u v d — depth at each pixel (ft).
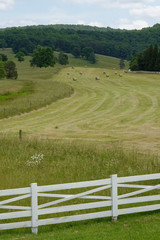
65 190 45.39
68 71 370.12
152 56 362.33
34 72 425.28
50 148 71.56
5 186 46.19
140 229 31.07
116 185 33.63
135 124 117.08
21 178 50.24
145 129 107.96
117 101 172.35
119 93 202.49
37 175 52.54
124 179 33.99
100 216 33.37
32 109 151.12
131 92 205.46
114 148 75.82
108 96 191.42
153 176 34.96
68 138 93.81
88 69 386.52
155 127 111.24
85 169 56.18
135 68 372.17
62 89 216.54
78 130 107.86
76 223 34.50
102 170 56.08
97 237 28.84
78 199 42.60
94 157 64.28
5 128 111.96
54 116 137.80
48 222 31.35
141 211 35.06
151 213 37.06
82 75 334.65
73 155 66.44
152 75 325.62
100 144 84.33
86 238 28.60
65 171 55.11
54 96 184.75
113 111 146.30
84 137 95.50
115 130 107.04
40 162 60.39
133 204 40.55
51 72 395.55
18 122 125.18
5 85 243.19
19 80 298.56
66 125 117.80
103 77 314.35
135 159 63.21
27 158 63.21
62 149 70.38
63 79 306.96
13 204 40.32
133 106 156.87
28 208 30.76
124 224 33.09
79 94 204.03
